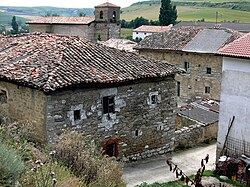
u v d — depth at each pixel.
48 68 15.85
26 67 16.39
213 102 30.25
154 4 156.88
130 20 122.75
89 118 16.36
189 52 36.62
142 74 17.78
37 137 15.45
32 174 8.33
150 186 13.88
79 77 15.66
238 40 18.70
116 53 19.20
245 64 17.14
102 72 16.78
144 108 18.52
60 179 8.98
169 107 19.77
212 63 35.53
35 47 18.48
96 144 16.77
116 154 17.67
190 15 113.56
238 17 106.06
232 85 17.77
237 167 17.47
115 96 17.17
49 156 10.67
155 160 19.20
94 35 62.75
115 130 17.45
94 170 10.52
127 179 16.53
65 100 15.41
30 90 15.55
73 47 18.06
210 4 134.75
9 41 20.64
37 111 15.38
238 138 17.78
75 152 10.94
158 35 41.41
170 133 20.14
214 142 23.97
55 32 63.38
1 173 7.87
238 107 17.64
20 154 9.87
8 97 16.78
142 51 40.47
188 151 21.67
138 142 18.58
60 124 15.41
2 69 16.62
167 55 38.66
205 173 18.28
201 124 23.45
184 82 37.75
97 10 62.59
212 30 38.50
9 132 11.77
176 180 16.91
